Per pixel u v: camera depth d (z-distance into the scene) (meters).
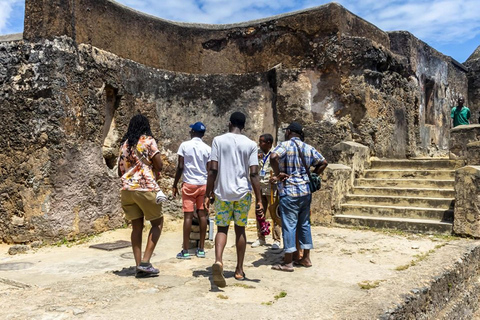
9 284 5.05
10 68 7.41
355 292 4.39
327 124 9.98
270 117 10.51
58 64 7.28
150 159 4.81
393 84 11.09
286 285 4.64
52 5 7.27
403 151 11.44
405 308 4.12
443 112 15.41
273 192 6.52
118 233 8.08
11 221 7.35
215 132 10.28
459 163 8.95
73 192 7.50
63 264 5.98
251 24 10.81
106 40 8.48
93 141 7.95
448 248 6.42
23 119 7.32
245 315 3.68
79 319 3.52
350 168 9.18
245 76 10.47
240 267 4.86
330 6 9.94
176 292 4.29
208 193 4.78
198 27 10.83
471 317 5.88
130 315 3.62
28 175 7.27
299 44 10.32
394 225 7.92
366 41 9.69
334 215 8.58
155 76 9.52
